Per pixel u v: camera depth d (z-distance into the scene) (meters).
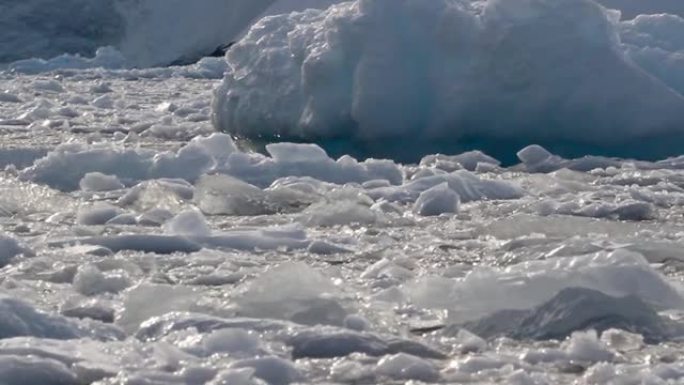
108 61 81.62
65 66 80.44
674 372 9.65
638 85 29.39
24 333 10.74
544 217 18.66
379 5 30.78
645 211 20.27
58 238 17.50
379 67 30.11
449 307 12.23
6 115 42.97
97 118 42.19
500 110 29.61
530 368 10.17
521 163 28.47
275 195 21.89
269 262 15.66
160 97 53.50
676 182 25.23
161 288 12.46
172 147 31.92
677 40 32.25
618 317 11.65
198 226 17.66
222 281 14.10
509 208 20.84
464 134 29.83
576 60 29.59
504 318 11.80
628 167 27.44
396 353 10.71
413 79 30.11
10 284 13.73
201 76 70.81
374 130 30.05
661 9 58.97
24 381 9.33
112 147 26.78
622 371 9.80
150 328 11.17
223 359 9.94
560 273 12.30
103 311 12.20
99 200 22.59
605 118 29.34
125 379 9.15
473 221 19.62
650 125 29.16
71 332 10.92
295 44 32.66
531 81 29.47
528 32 29.61
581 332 11.06
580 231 18.14
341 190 21.66
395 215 20.23
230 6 92.00
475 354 10.77
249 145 33.38
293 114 31.80
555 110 29.48
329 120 30.80
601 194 22.86
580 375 10.00
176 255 16.19
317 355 10.68
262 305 12.02
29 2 90.19
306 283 12.38
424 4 30.47
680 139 29.25
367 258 16.08
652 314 11.79
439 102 29.80
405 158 30.20
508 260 15.59
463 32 29.97
